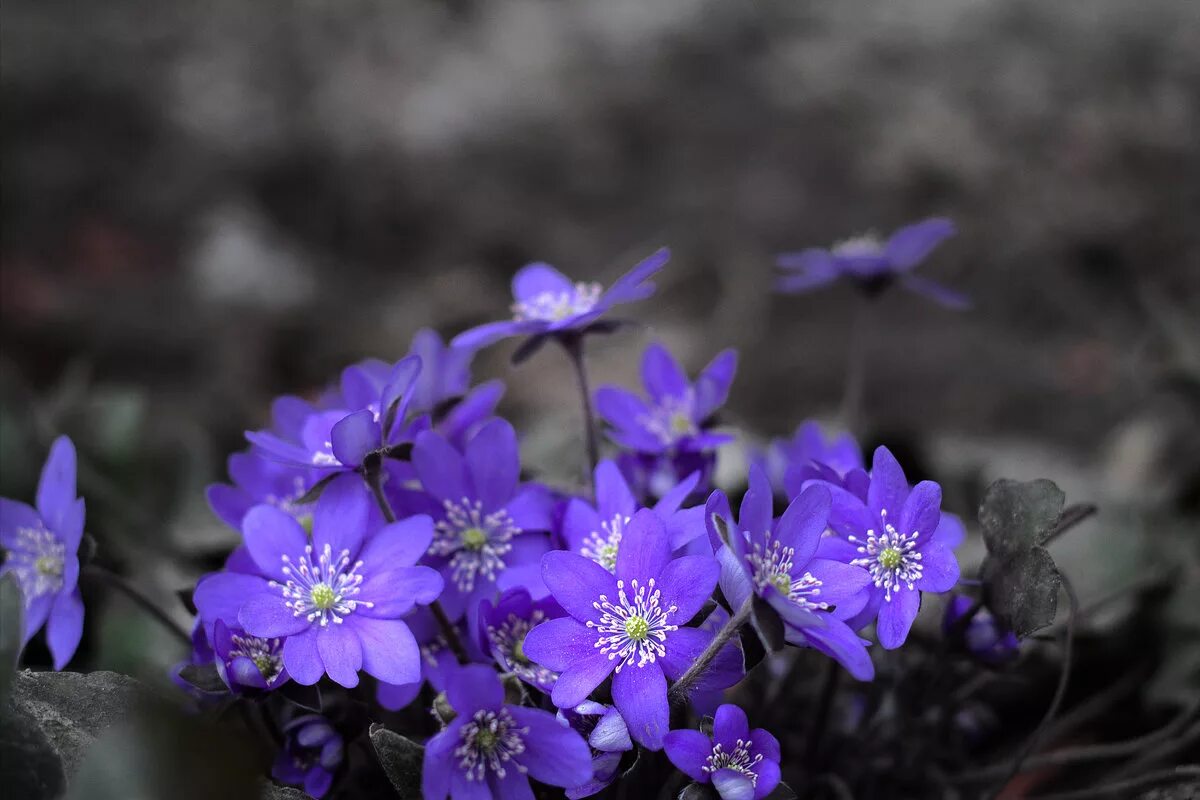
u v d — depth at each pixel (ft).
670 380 1.32
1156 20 4.00
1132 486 1.79
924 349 2.86
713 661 1.14
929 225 1.36
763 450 1.55
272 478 1.28
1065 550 1.56
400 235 3.60
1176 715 1.44
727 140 3.84
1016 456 1.86
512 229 3.54
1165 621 1.44
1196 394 1.89
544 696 1.17
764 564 1.13
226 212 3.43
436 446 1.20
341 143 3.75
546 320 1.27
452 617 1.20
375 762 1.24
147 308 2.99
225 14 4.14
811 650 1.34
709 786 1.13
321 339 2.99
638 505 1.28
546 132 3.85
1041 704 1.48
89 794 1.13
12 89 3.62
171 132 3.72
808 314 3.07
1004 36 4.09
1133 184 3.34
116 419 1.62
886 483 1.17
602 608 1.14
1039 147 3.54
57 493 1.23
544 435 1.65
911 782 1.30
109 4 4.08
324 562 1.17
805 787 1.28
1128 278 3.02
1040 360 2.76
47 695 1.20
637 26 4.24
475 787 1.12
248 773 1.16
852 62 4.04
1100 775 1.43
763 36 4.26
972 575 1.50
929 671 1.27
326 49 4.10
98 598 1.40
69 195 3.44
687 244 3.37
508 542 1.21
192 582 1.50
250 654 1.18
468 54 4.18
